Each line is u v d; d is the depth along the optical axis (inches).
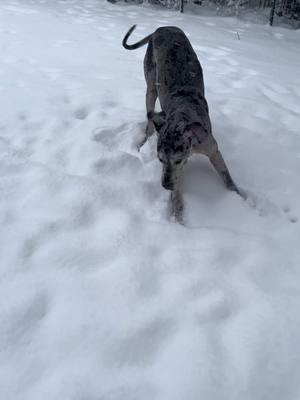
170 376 43.2
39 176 70.2
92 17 179.2
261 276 55.3
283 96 107.2
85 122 88.8
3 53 130.6
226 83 114.7
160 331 47.8
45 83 108.6
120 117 91.6
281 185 73.0
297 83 117.0
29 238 59.1
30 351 45.4
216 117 92.0
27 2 205.2
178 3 202.5
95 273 54.6
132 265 55.5
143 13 192.5
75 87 107.1
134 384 42.4
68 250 57.6
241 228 64.9
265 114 96.7
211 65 127.5
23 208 64.4
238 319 49.3
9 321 48.0
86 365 44.1
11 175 71.2
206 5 207.2
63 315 49.0
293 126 92.2
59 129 86.4
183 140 63.4
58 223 61.9
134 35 151.9
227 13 196.5
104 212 64.6
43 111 93.6
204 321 48.9
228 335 47.5
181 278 54.1
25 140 82.7
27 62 124.0
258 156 79.5
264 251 58.9
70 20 172.9
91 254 57.3
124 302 50.7
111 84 108.7
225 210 67.8
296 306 50.6
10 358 44.7
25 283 52.6
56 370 43.6
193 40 150.1
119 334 47.0
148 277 54.2
